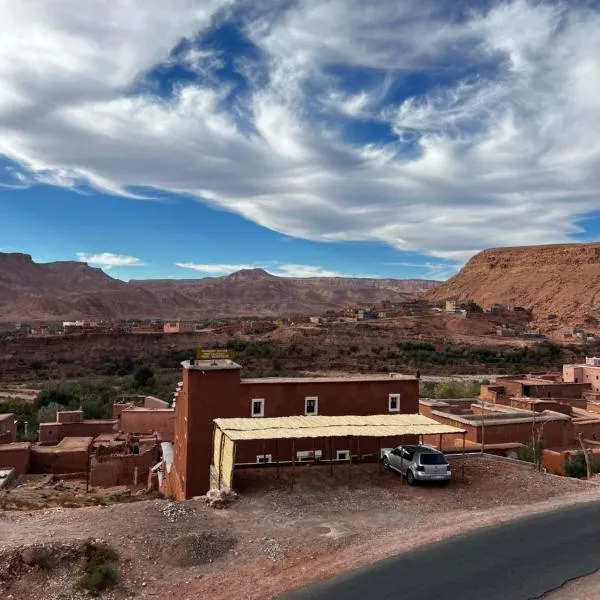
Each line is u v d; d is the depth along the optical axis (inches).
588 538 751.1
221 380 1350.9
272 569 658.2
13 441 2373.3
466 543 727.1
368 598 584.1
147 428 2438.5
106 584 622.2
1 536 717.3
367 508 861.8
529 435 1759.4
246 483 968.3
